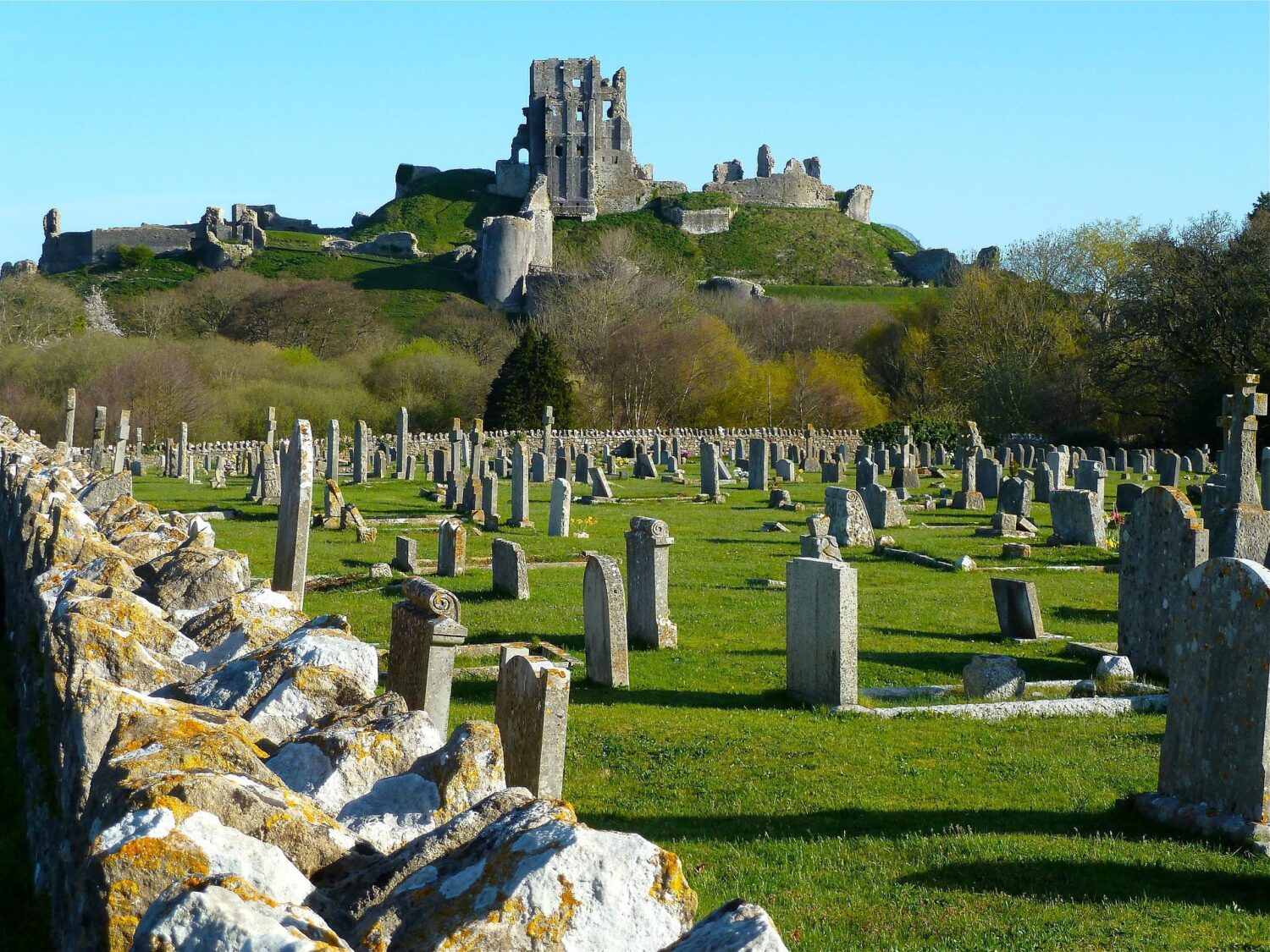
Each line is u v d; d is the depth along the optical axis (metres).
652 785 11.73
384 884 4.25
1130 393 74.94
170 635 7.95
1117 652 17.70
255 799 4.38
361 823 4.95
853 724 14.05
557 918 3.87
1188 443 69.94
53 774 8.42
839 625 14.71
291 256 154.75
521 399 84.50
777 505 41.31
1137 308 75.75
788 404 96.75
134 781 4.54
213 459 65.62
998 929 8.18
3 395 74.81
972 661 15.94
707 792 11.50
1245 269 70.19
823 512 39.59
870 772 12.17
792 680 15.59
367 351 102.44
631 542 19.05
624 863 3.98
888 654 18.52
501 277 140.25
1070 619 21.48
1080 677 16.95
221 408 79.25
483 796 5.14
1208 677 10.28
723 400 96.94
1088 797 11.35
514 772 9.55
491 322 119.81
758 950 3.39
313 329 112.19
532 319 110.50
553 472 54.12
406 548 25.50
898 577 26.50
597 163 180.38
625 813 10.88
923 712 14.61
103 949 3.87
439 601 10.25
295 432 15.28
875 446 66.75
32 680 11.19
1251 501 24.06
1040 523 37.44
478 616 20.44
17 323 96.56
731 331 111.56
